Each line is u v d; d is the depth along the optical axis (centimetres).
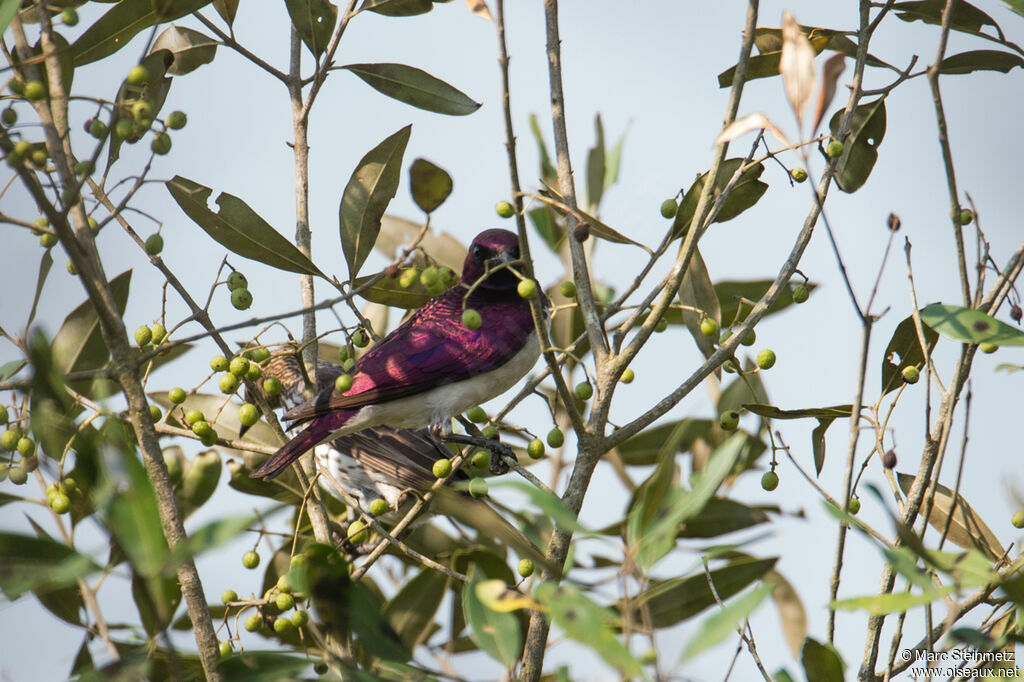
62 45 894
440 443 1089
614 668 495
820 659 693
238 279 926
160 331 891
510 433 1089
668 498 595
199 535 522
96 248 789
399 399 1080
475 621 612
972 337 743
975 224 797
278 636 921
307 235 1006
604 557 855
